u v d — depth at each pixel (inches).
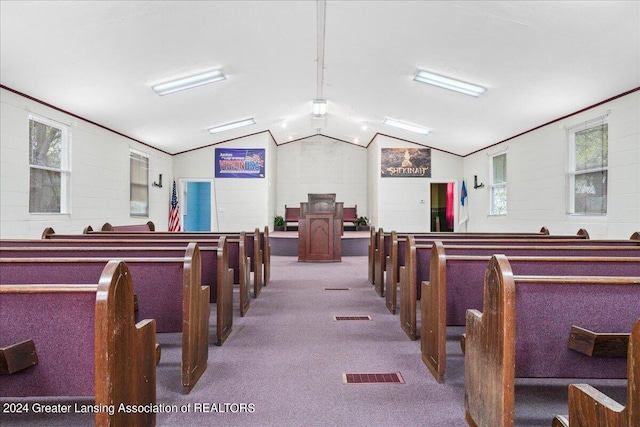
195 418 86.3
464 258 110.4
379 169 481.7
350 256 385.7
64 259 104.0
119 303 63.7
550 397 94.7
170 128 365.7
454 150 465.7
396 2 191.5
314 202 385.1
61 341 65.1
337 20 213.9
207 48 228.7
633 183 217.8
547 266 105.3
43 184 246.5
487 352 73.6
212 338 140.9
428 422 85.0
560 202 285.3
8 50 180.7
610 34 174.9
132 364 69.3
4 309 64.7
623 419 44.8
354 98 357.1
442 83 276.8
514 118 307.6
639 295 75.4
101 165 309.3
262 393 98.0
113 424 61.1
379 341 136.6
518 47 205.2
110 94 255.4
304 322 159.6
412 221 482.0
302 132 526.6
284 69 285.9
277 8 199.0
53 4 158.1
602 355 70.6
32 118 236.2
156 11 180.5
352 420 85.7
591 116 250.5
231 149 473.1
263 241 235.8
